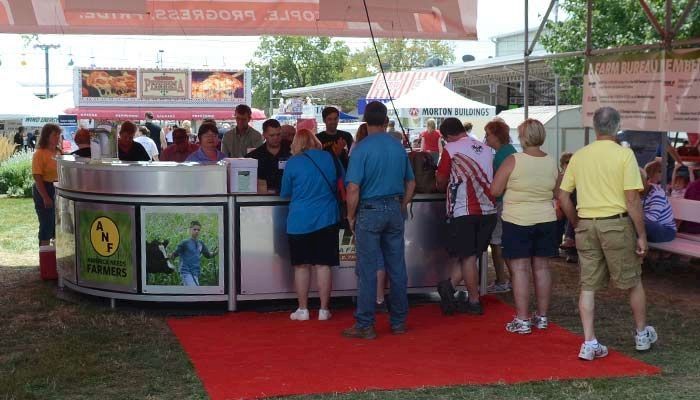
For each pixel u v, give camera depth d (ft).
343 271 24.68
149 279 23.77
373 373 17.80
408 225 25.04
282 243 24.06
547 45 55.16
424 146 57.06
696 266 31.83
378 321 23.12
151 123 73.82
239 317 23.39
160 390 16.75
